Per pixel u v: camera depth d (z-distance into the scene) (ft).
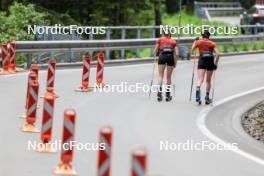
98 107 128.67
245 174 82.12
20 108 122.42
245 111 132.16
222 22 432.66
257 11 369.91
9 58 175.94
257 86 169.07
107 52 217.15
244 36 279.90
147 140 99.76
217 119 121.60
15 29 228.84
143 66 208.03
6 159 84.53
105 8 280.51
